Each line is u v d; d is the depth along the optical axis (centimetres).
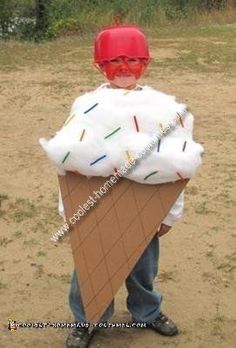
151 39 1630
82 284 314
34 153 702
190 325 375
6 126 820
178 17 2144
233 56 1386
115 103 298
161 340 359
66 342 352
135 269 335
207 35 1709
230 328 373
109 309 346
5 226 511
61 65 1270
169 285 420
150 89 314
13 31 2027
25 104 941
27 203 556
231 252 468
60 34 1966
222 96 1009
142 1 2153
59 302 399
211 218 526
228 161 675
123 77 308
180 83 1107
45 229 504
